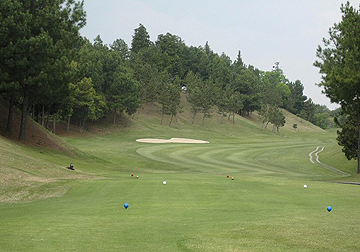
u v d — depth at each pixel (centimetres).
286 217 1108
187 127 10844
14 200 1652
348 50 2964
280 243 764
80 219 1110
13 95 3641
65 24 3559
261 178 2781
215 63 16475
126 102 8800
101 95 8406
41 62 3353
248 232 874
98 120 9081
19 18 3275
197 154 5462
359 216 1123
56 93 3594
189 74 13975
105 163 3956
